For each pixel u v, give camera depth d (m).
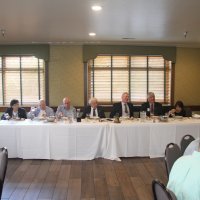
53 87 6.67
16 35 5.46
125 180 3.85
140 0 3.09
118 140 4.70
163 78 6.89
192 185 1.81
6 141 4.65
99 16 3.85
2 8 3.43
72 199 3.25
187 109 5.95
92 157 4.70
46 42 6.40
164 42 6.39
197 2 3.17
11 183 3.72
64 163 4.54
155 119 5.04
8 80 6.74
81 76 6.66
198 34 5.31
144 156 4.81
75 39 5.97
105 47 6.58
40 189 3.53
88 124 4.64
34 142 4.66
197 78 6.93
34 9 3.48
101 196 3.34
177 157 2.65
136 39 5.94
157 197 1.75
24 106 6.65
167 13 3.67
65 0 3.08
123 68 6.79
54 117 4.97
